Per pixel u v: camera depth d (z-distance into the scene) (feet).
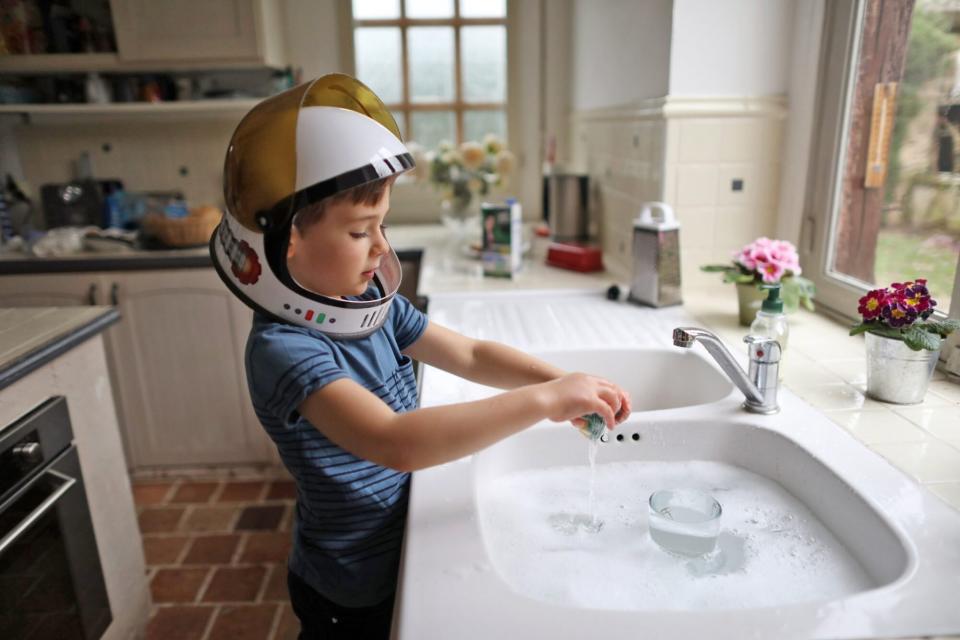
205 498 7.47
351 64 9.27
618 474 3.22
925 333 3.17
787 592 2.38
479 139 9.87
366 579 2.72
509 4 9.27
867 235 4.50
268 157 2.20
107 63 7.68
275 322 2.45
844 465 2.70
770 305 3.87
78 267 7.14
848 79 4.60
